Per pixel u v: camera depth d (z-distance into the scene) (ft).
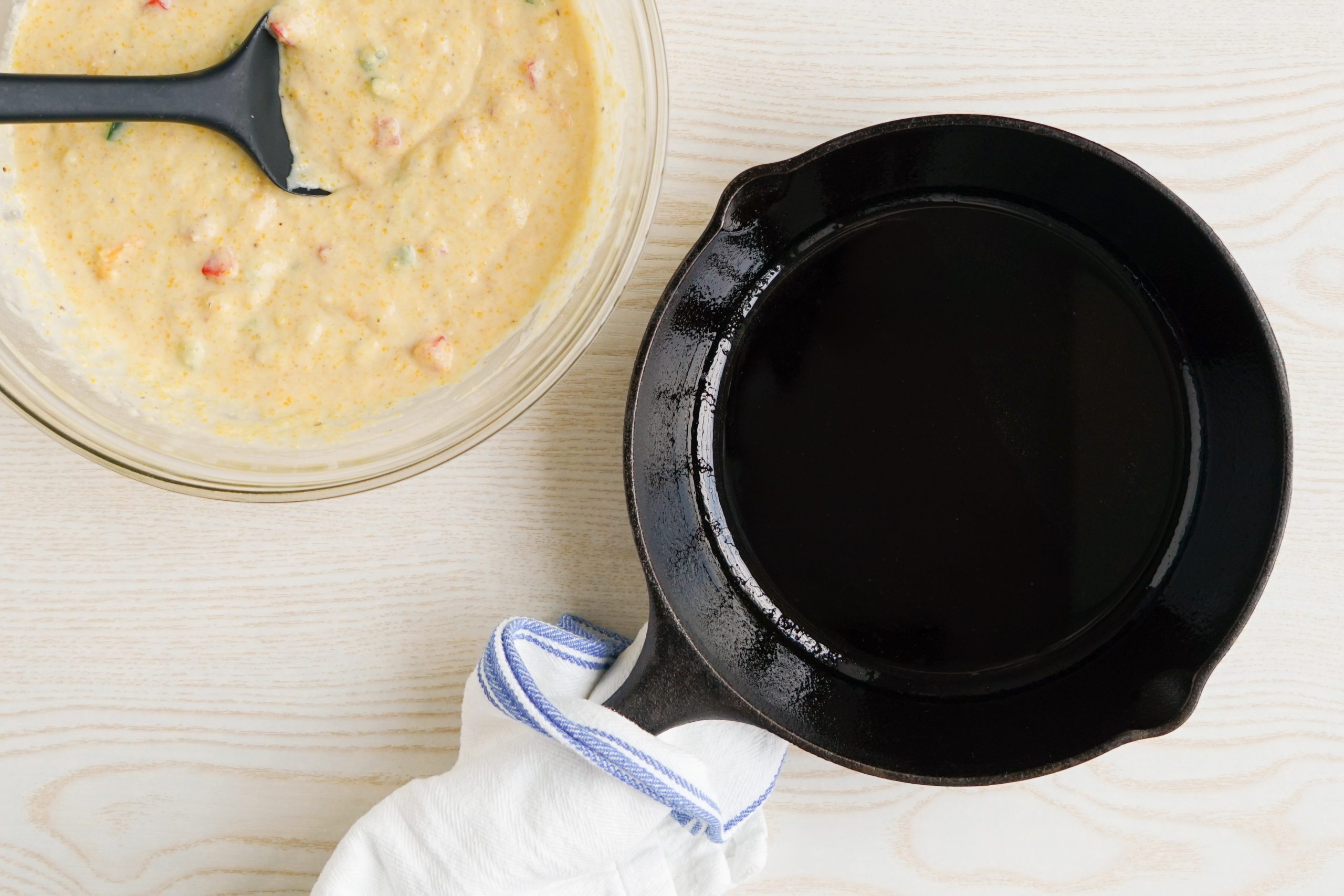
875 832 3.59
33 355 3.44
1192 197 3.56
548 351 3.44
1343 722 3.57
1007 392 3.53
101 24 3.39
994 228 3.53
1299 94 3.56
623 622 3.58
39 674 3.56
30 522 3.55
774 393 3.54
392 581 3.57
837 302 3.54
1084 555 3.53
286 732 3.58
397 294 3.45
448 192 3.43
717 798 3.50
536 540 3.57
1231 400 3.47
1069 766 3.32
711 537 3.54
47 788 3.56
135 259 3.43
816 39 3.55
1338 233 3.56
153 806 3.57
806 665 3.54
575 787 3.41
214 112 3.34
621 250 3.43
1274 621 3.58
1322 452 3.57
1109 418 3.53
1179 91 3.56
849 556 3.54
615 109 3.47
